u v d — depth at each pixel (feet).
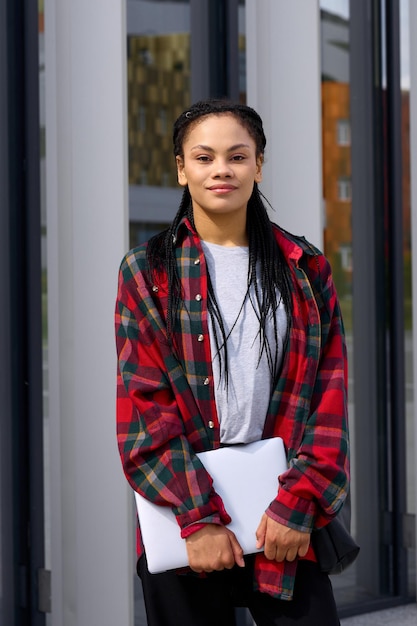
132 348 7.26
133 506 12.85
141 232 14.17
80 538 11.76
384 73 14.76
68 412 11.85
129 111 14.20
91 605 11.80
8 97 11.84
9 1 11.80
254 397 7.23
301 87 13.37
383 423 14.90
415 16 14.42
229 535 6.98
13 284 11.95
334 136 14.34
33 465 12.07
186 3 13.98
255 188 7.60
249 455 7.17
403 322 14.92
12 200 11.91
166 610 7.34
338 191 14.42
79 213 11.68
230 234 7.48
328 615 7.23
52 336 11.84
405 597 14.88
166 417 7.06
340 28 14.34
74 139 11.63
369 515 14.76
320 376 7.36
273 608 7.29
